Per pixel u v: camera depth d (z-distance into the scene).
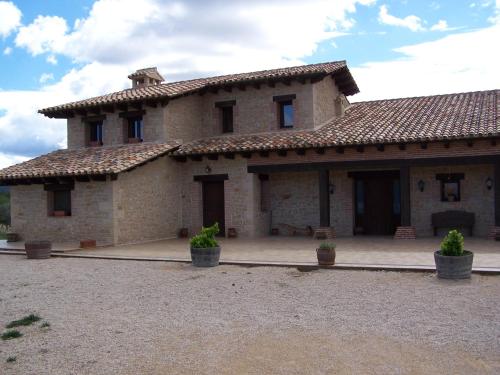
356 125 18.58
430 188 17.83
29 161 19.36
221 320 7.48
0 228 28.88
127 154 17.62
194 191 19.53
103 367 5.73
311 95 19.00
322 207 17.50
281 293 9.09
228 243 16.73
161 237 18.56
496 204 15.39
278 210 19.91
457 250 9.77
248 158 18.53
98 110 19.81
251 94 20.09
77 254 14.67
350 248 14.43
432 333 6.53
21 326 7.48
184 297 9.04
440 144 15.76
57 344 6.60
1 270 12.69
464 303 7.92
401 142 15.64
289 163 17.81
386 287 9.23
